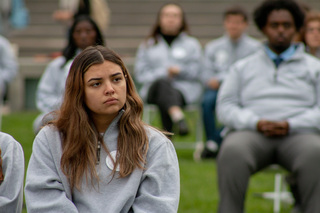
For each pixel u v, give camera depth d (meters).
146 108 20.20
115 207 7.94
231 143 12.24
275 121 12.70
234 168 12.03
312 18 15.64
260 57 13.36
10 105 29.05
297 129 12.65
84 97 8.22
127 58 30.19
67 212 7.90
